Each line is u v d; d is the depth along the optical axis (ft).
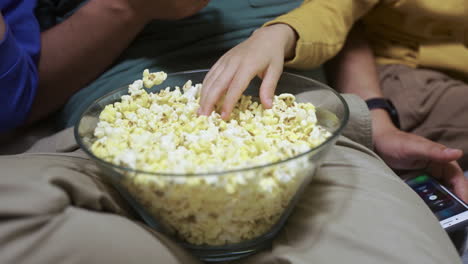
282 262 1.74
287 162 1.53
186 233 1.78
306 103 2.22
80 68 2.68
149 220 1.85
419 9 3.52
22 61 2.36
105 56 2.73
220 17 3.01
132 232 1.53
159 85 2.46
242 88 2.15
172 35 2.94
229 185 1.51
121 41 2.73
